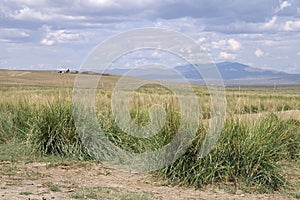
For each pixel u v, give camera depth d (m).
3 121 11.74
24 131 11.05
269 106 9.60
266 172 7.62
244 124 8.12
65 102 10.45
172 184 7.60
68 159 9.52
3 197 6.04
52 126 10.00
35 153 9.84
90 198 6.29
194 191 7.25
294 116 10.86
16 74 64.81
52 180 7.58
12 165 8.86
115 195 6.53
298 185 7.88
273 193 7.36
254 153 7.73
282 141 9.63
